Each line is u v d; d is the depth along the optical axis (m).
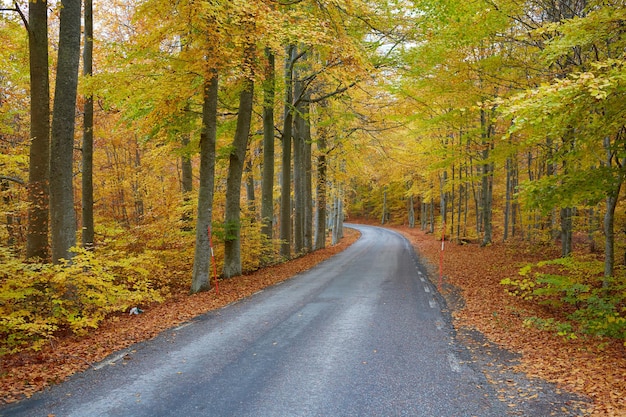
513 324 7.55
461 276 13.68
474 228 32.38
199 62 10.22
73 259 8.16
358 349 6.06
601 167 7.49
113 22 15.52
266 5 8.25
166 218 15.67
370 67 10.11
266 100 16.98
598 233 14.52
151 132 12.77
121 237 14.36
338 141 23.31
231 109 15.84
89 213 12.97
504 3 9.45
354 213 80.56
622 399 4.24
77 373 5.35
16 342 6.68
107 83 10.65
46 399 4.52
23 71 12.36
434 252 23.00
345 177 28.08
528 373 5.08
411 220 56.44
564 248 14.50
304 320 7.95
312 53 17.39
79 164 20.73
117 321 8.54
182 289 12.77
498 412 4.04
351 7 9.80
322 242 27.84
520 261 15.99
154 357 5.93
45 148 9.20
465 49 12.45
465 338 6.63
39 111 9.11
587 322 7.24
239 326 7.63
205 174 11.99
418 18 12.77
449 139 21.98
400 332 6.95
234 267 14.78
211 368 5.40
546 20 10.25
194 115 13.01
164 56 10.66
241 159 14.74
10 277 7.58
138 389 4.75
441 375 5.02
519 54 11.41
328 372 5.16
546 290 8.13
